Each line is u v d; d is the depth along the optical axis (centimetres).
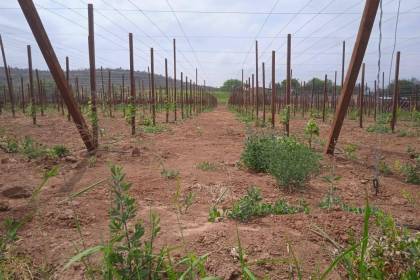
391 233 265
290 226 399
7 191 513
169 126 1695
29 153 819
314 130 926
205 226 402
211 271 290
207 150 997
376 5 782
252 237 359
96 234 378
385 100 2770
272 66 1477
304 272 291
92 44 938
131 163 789
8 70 1969
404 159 902
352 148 917
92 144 881
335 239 359
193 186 599
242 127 1742
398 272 241
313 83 2630
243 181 650
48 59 774
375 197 573
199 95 4150
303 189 607
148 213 452
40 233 376
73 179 625
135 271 242
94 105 934
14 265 292
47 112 2494
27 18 734
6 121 1752
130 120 1296
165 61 1933
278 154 650
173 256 312
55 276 286
